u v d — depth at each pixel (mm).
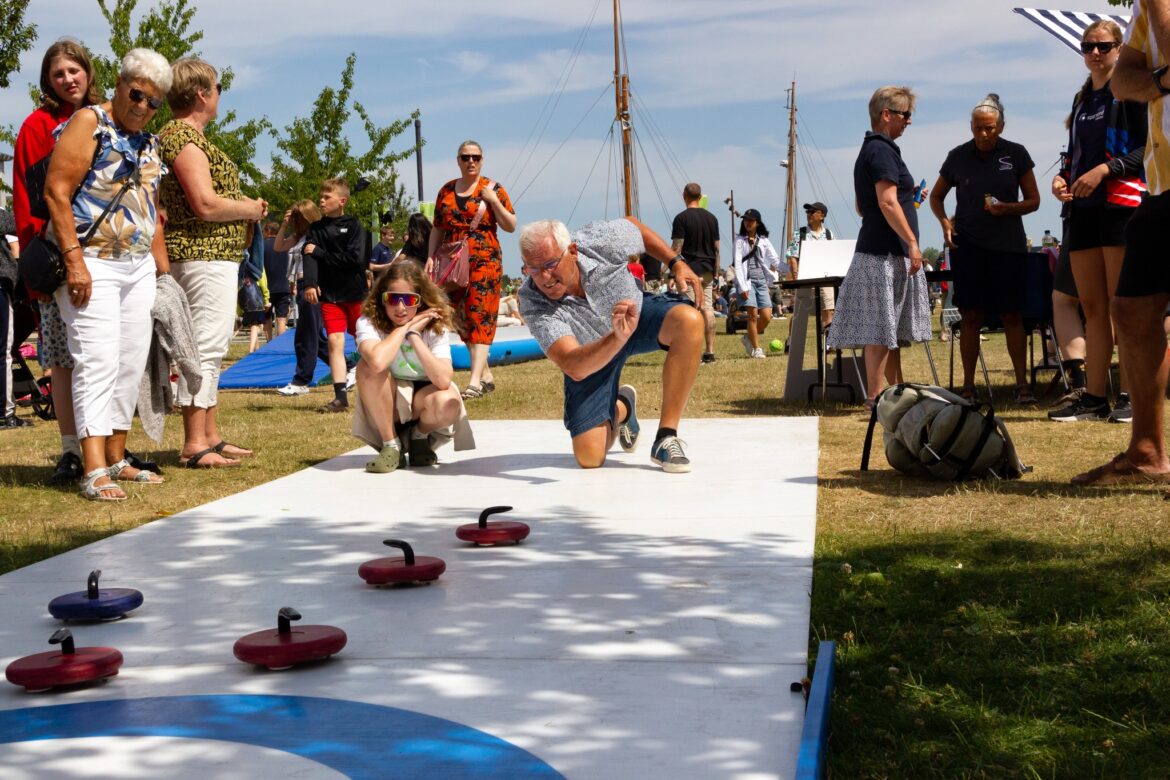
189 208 6598
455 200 10039
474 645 3133
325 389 12398
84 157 5582
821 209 16125
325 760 2389
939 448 5344
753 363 14062
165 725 2605
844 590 3557
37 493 5887
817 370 9602
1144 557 3748
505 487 5715
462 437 6484
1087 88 7246
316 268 11586
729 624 3258
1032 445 6457
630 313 5535
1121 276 5035
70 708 2732
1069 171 7430
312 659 2961
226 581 3951
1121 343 5078
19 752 2469
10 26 15930
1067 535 4145
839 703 2648
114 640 3295
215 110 6785
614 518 4828
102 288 5723
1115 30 6992
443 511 5129
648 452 6797
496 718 2598
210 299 6711
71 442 6238
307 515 5113
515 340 15859
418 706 2684
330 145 26359
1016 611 3287
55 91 6105
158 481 6141
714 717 2570
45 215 5738
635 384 11078
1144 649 2922
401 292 6215
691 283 6121
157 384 6367
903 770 2326
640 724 2541
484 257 10086
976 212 8367
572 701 2689
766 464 6145
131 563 4250
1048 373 11195
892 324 8117
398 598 3656
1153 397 5055
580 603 3520
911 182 8188
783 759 2342
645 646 3086
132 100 5734
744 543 4266
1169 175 4805
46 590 3887
